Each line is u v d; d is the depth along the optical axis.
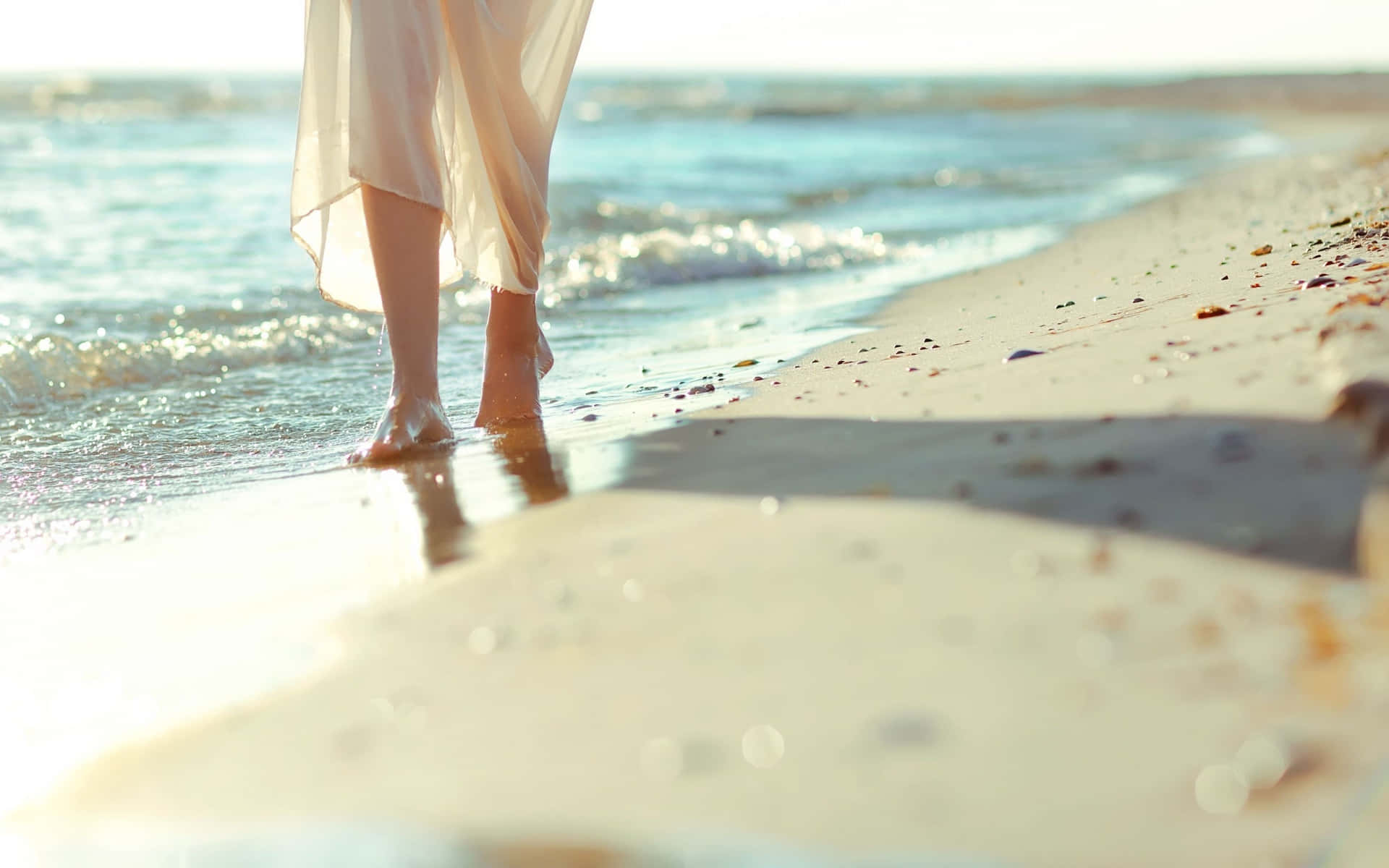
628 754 1.22
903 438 2.22
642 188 11.75
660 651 1.45
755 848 1.04
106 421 3.71
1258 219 6.86
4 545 2.45
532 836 1.10
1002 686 1.25
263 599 1.93
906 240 8.52
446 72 2.95
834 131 24.62
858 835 1.04
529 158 3.16
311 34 2.79
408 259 2.89
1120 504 1.68
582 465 2.54
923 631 1.40
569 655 1.48
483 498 2.39
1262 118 31.83
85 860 1.19
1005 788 1.08
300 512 2.48
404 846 1.11
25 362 4.23
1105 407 2.14
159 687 1.61
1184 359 2.38
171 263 7.10
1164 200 10.09
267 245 7.94
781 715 1.25
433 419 2.96
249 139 18.20
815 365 3.62
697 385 3.52
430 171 2.86
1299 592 1.38
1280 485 1.65
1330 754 1.08
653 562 1.76
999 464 1.94
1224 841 0.99
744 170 14.66
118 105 30.89
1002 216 10.20
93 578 2.17
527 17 3.10
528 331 3.28
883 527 1.74
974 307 4.80
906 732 1.19
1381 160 10.72
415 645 1.60
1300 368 2.11
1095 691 1.22
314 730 1.39
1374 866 0.94
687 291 6.56
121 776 1.35
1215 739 1.12
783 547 1.73
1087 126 28.56
